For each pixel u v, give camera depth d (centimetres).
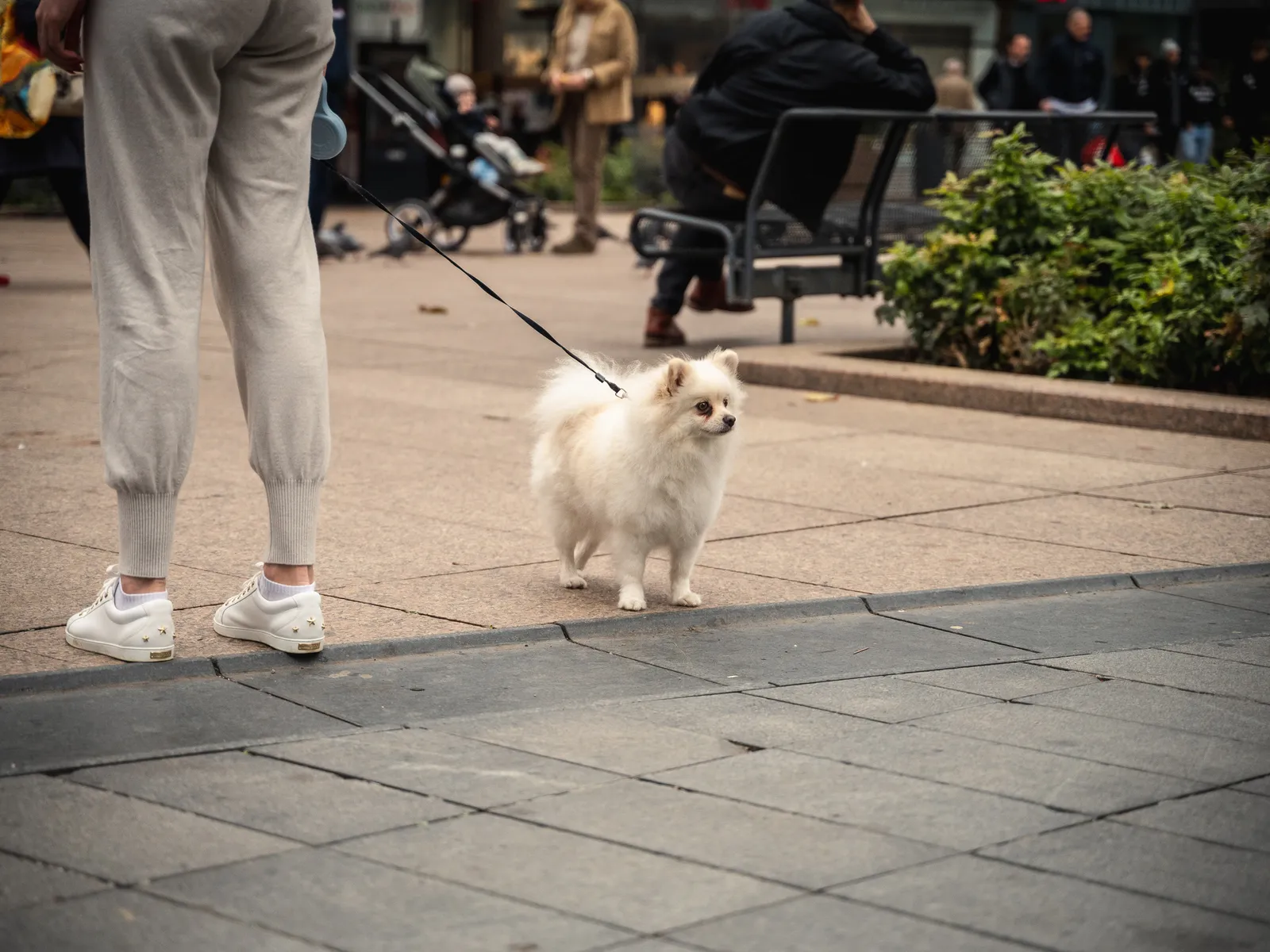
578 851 407
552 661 581
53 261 1958
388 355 1344
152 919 365
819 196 1323
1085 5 3538
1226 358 1116
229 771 458
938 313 1280
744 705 531
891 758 481
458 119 2275
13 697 516
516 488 864
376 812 430
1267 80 2580
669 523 641
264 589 569
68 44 546
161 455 541
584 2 2256
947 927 369
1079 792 457
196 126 530
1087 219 1262
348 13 3066
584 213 2317
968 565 730
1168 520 824
